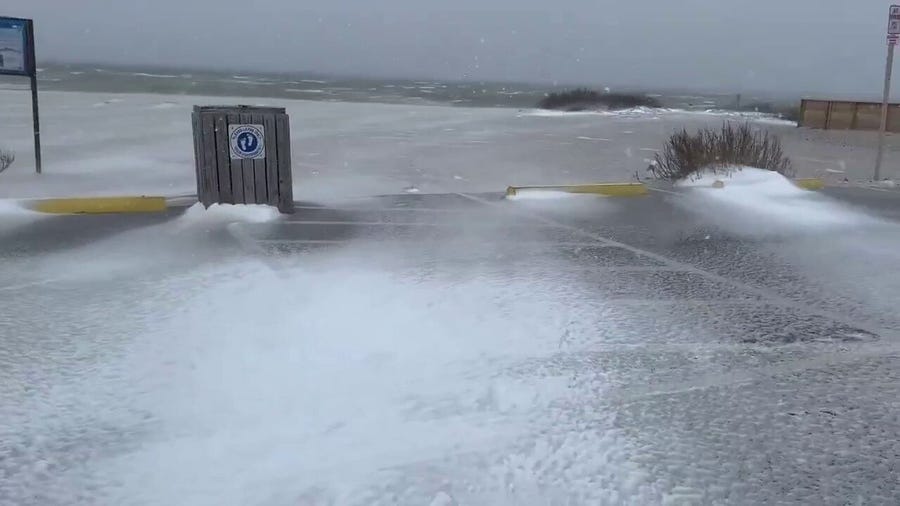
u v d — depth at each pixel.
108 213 8.39
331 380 3.91
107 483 2.90
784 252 7.26
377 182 13.39
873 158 20.38
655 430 3.45
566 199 10.44
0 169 12.64
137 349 4.27
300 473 2.99
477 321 4.92
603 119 39.34
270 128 8.36
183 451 3.15
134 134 22.06
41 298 5.18
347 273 6.03
